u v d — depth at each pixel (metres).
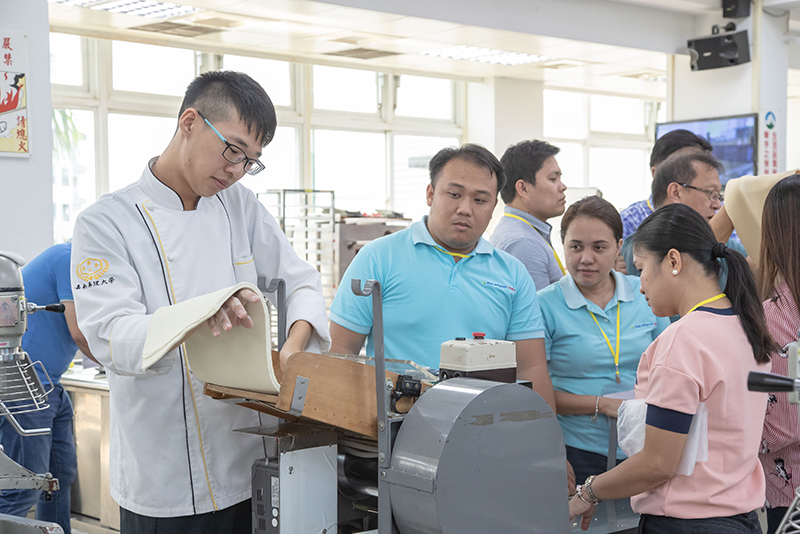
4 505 2.89
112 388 1.74
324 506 1.53
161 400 1.67
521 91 9.01
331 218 6.39
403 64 7.98
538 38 6.64
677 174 3.03
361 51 7.26
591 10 6.76
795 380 1.14
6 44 3.77
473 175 2.09
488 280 2.18
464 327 2.16
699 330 1.62
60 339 3.04
